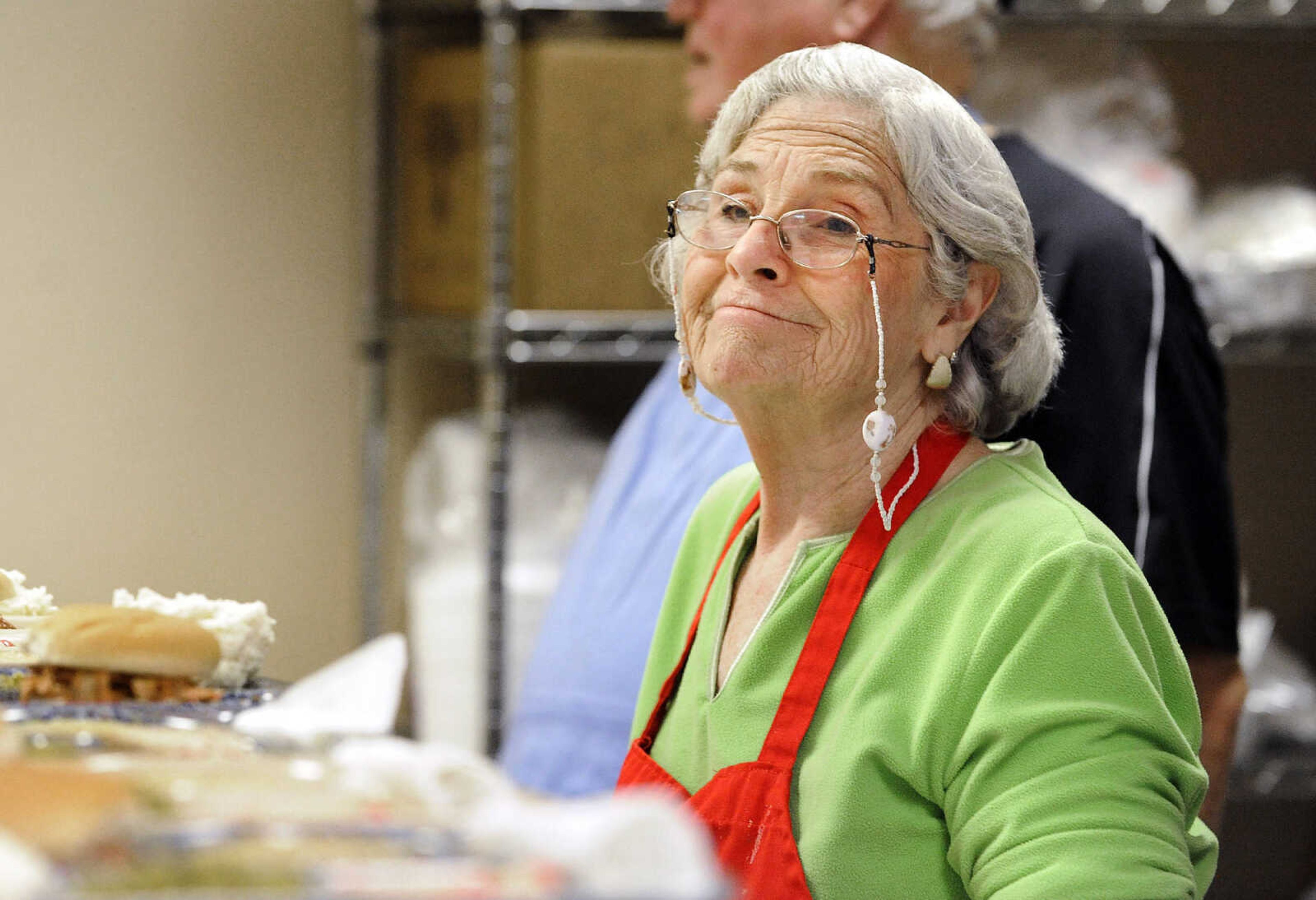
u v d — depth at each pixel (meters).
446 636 6.64
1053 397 3.79
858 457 3.04
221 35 6.97
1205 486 3.97
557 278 6.29
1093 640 2.62
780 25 4.42
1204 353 4.10
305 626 7.26
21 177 6.62
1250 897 7.58
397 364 7.40
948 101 3.09
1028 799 2.53
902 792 2.73
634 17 6.45
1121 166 6.34
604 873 1.07
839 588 2.91
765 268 2.96
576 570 4.86
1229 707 3.97
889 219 2.98
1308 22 6.56
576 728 4.56
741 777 2.83
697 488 4.47
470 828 1.18
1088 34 6.45
